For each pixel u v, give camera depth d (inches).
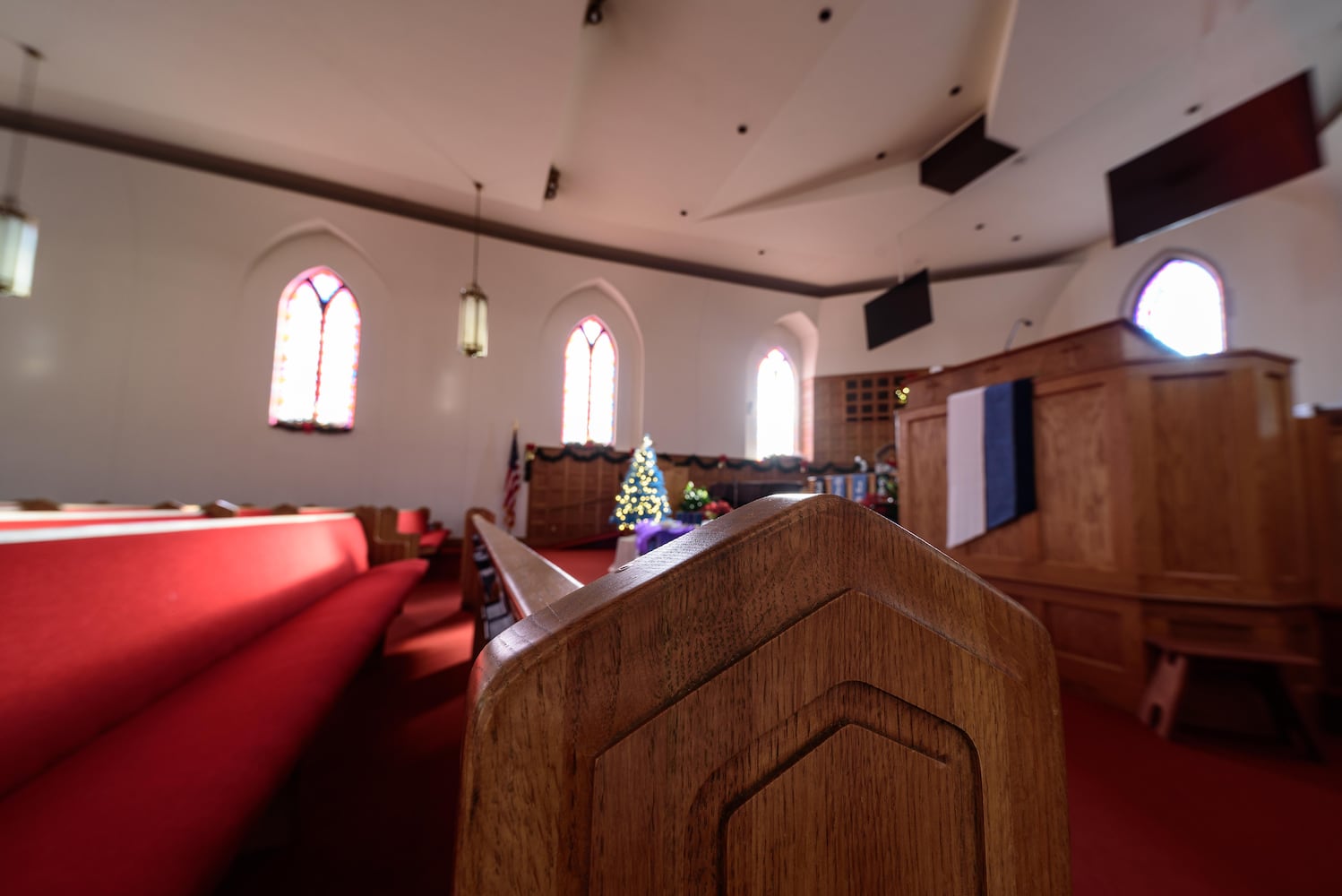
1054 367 112.1
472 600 170.6
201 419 286.4
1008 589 116.6
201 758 34.4
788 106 230.5
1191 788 71.5
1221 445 94.4
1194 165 203.2
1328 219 229.9
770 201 297.4
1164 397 98.4
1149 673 94.4
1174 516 96.0
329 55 181.0
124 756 34.0
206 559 54.9
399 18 163.9
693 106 226.2
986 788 16.8
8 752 29.0
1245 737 85.9
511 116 205.6
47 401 261.9
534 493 350.0
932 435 139.1
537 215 339.0
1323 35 193.3
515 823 11.8
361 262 322.3
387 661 116.3
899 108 234.2
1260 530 91.4
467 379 339.9
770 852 14.4
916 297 344.5
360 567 132.8
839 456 437.4
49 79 206.8
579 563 255.3
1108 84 204.4
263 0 162.1
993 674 17.4
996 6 185.6
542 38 167.2
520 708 11.9
